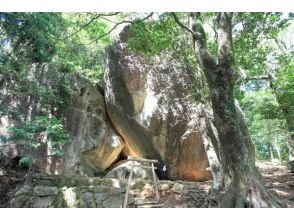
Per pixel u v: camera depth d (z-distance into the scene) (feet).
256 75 38.22
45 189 24.63
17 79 29.71
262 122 55.42
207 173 33.78
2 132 30.53
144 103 33.96
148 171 32.17
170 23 26.99
